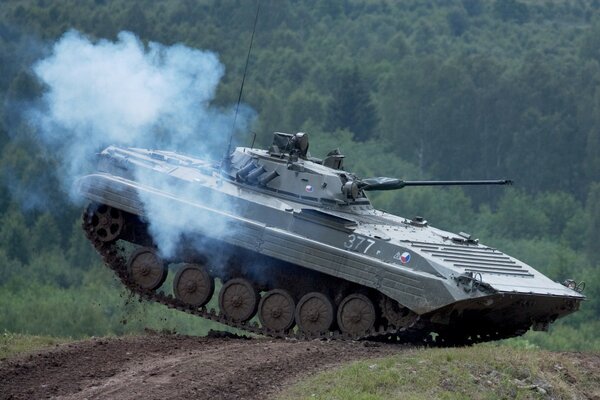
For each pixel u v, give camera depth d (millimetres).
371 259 67062
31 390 55250
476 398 56406
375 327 68938
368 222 71250
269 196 71875
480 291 64875
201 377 56844
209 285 72125
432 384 57156
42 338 71250
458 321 69188
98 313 139250
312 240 68625
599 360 67062
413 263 66500
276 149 73312
